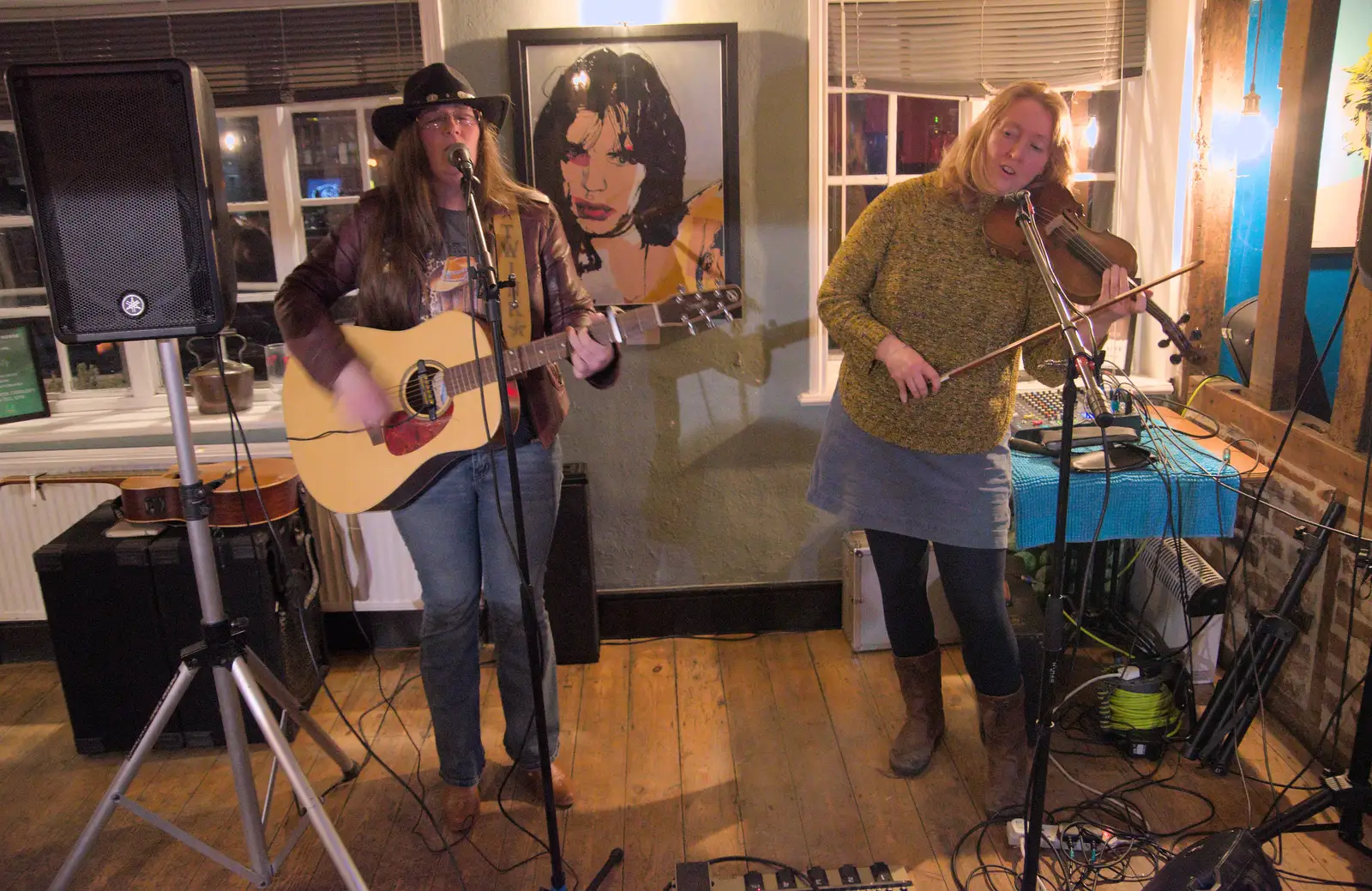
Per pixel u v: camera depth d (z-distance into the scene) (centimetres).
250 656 184
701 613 292
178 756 242
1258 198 270
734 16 254
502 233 186
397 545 278
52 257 159
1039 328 187
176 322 164
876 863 191
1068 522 218
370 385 185
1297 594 207
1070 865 191
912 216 190
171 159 158
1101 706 229
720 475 283
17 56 266
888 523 199
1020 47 270
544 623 206
